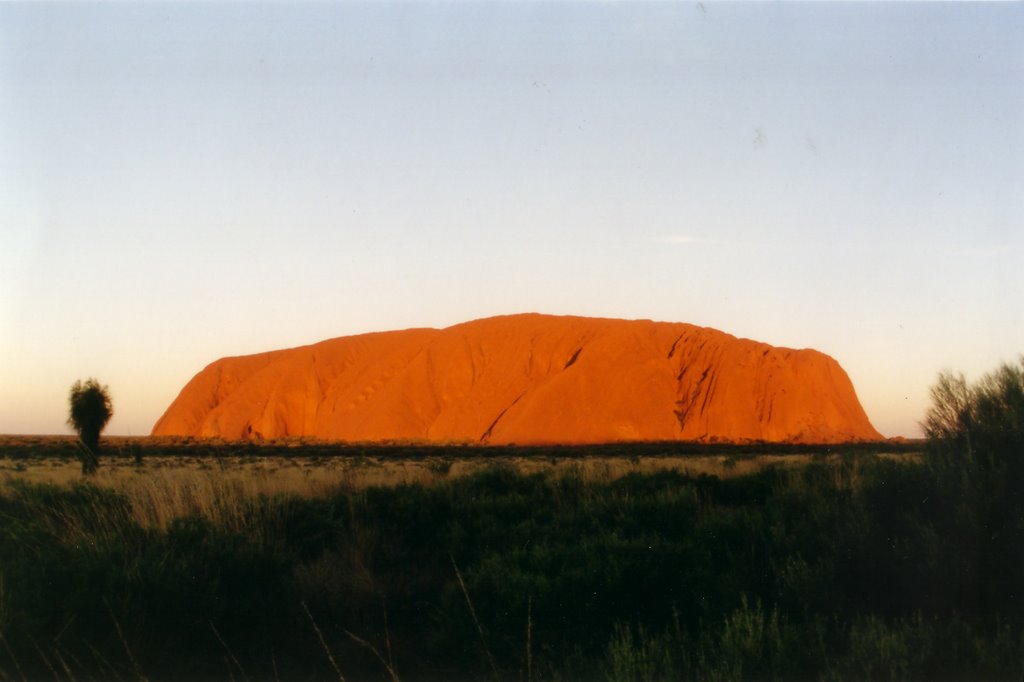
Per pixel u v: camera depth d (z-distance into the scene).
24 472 34.97
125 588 8.91
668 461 42.78
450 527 13.54
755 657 6.70
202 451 67.62
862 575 8.60
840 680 6.24
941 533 8.48
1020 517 8.19
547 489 18.70
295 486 18.66
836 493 11.05
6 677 7.58
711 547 10.67
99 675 7.81
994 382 9.69
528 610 8.41
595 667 7.36
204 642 8.96
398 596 10.77
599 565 9.24
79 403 33.91
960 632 6.79
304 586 10.47
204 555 10.10
